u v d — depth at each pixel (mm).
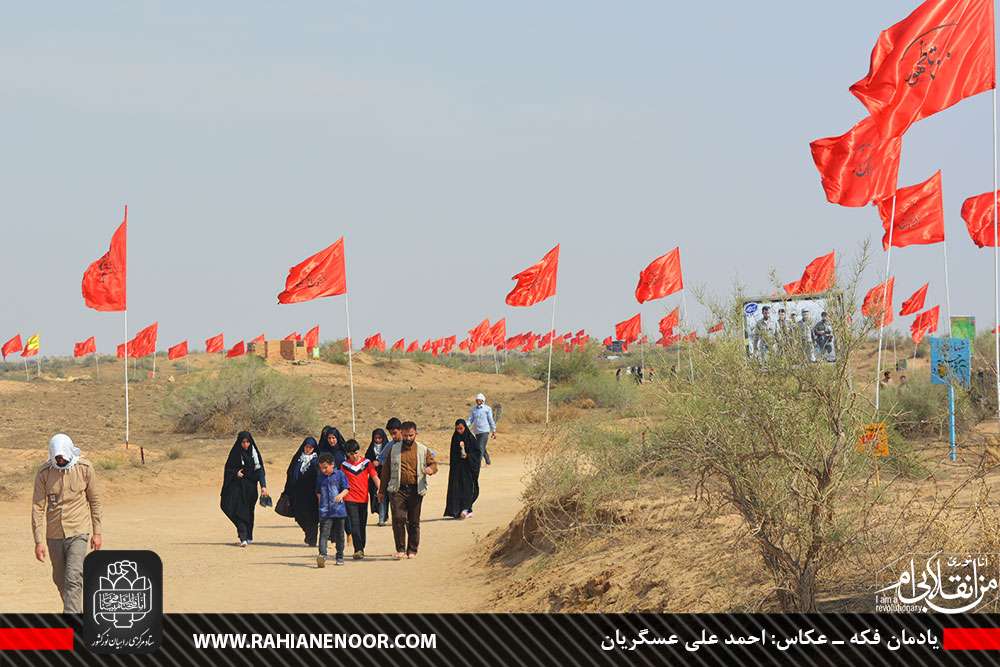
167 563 31922
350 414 102250
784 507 16672
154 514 45219
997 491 18688
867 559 17266
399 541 32562
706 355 17094
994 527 16812
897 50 27750
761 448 16797
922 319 86188
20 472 56219
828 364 16578
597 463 25312
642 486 20781
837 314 16594
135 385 142500
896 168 28953
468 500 41969
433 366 179750
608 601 20312
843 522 16562
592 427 27375
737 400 16719
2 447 71312
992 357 31578
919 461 18641
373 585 27438
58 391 133375
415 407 111688
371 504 41812
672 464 18438
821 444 16578
